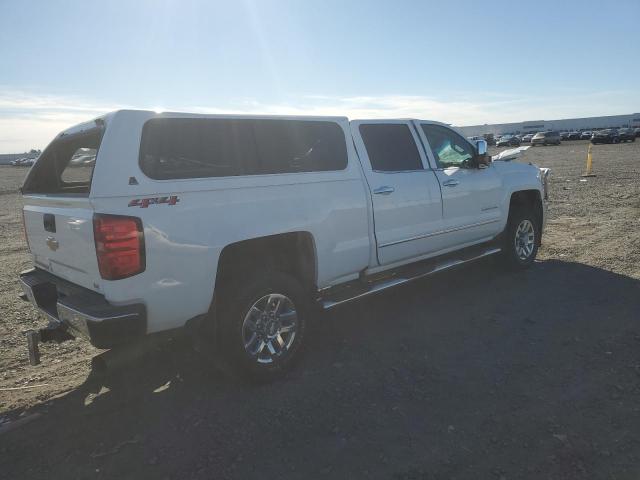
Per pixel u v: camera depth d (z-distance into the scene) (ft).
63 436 11.18
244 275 13.38
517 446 10.03
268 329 13.34
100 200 10.69
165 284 11.45
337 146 15.39
